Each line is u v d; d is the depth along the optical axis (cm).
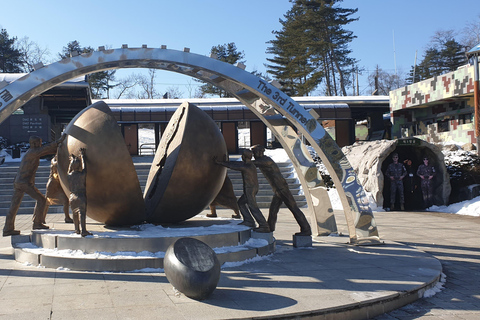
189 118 812
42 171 2012
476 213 1538
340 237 1001
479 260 834
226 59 6256
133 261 667
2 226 1323
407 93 3055
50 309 493
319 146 873
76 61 799
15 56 5838
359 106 3597
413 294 586
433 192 1772
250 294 552
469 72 2427
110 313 479
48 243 747
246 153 855
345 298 536
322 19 5100
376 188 1708
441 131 2905
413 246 941
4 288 580
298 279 627
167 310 489
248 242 796
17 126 2711
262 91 866
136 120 3147
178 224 888
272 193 1938
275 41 5491
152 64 870
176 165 787
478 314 539
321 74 5144
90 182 752
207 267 532
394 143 1702
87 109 791
